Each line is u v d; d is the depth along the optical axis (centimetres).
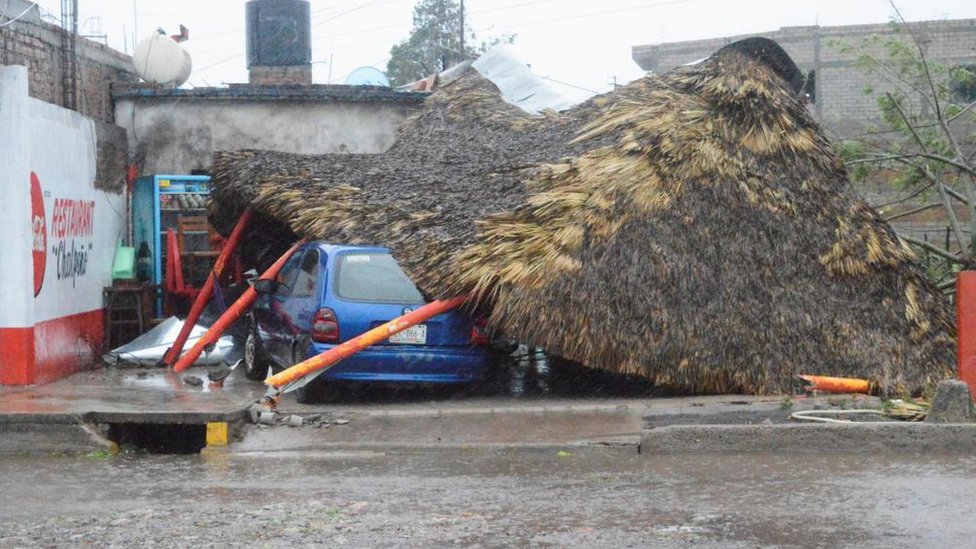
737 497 750
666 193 1131
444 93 1850
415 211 1229
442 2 5244
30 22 1344
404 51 5294
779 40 3133
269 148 1833
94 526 682
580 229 1099
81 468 885
